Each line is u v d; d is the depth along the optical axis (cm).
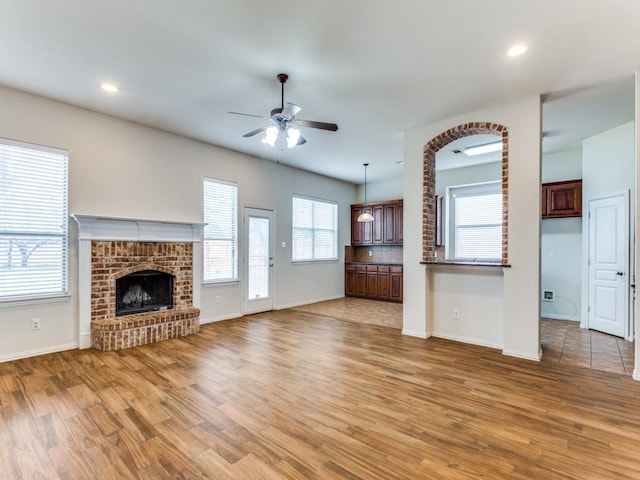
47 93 362
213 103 384
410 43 269
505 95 362
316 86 342
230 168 567
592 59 290
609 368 337
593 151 494
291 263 689
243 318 571
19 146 357
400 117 424
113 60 296
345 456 197
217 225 551
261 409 252
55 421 233
